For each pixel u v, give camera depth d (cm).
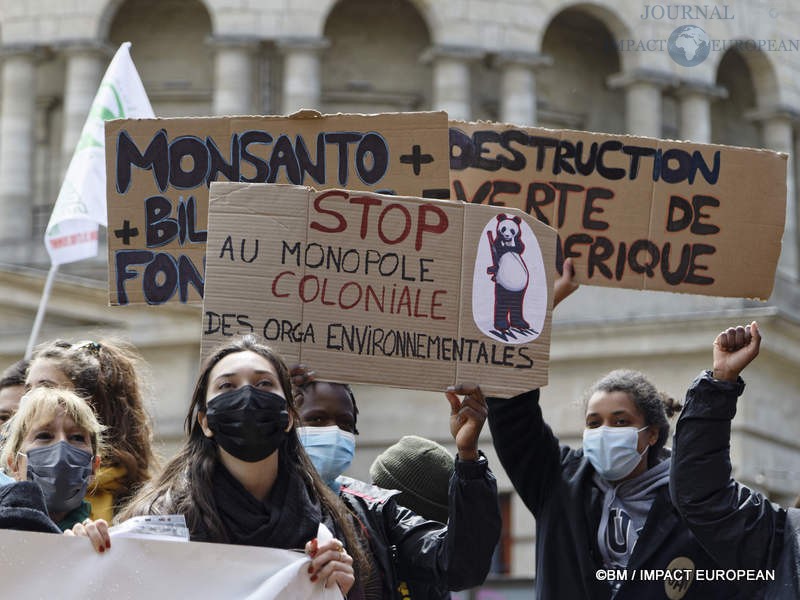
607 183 1204
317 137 1117
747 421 4034
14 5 5197
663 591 1066
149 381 1327
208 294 1013
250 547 873
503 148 1202
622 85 5206
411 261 1033
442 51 5091
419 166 1113
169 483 924
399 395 4256
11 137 5147
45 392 991
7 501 884
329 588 873
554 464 1142
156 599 857
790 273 5425
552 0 5169
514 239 1045
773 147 5388
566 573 1108
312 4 5131
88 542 858
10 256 4900
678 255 1205
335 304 1022
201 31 5281
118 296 1110
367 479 4231
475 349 1032
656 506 1083
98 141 1517
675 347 4081
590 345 4144
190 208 1114
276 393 913
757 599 1032
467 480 980
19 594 846
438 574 996
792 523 1034
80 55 5175
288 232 1023
